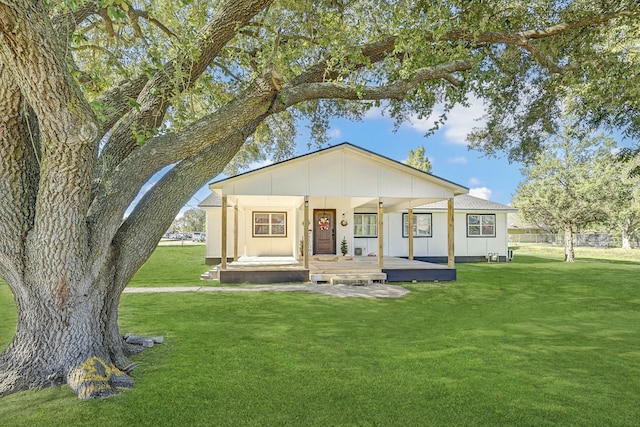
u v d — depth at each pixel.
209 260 17.23
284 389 3.65
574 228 20.77
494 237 19.31
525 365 4.38
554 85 7.85
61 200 3.30
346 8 5.96
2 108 3.23
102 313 4.05
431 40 5.63
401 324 6.46
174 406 3.28
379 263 12.01
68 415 3.10
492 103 9.09
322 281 11.51
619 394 3.56
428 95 6.98
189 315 7.05
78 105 2.87
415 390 3.64
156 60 3.98
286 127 10.57
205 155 4.63
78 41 3.88
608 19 6.00
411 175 12.05
